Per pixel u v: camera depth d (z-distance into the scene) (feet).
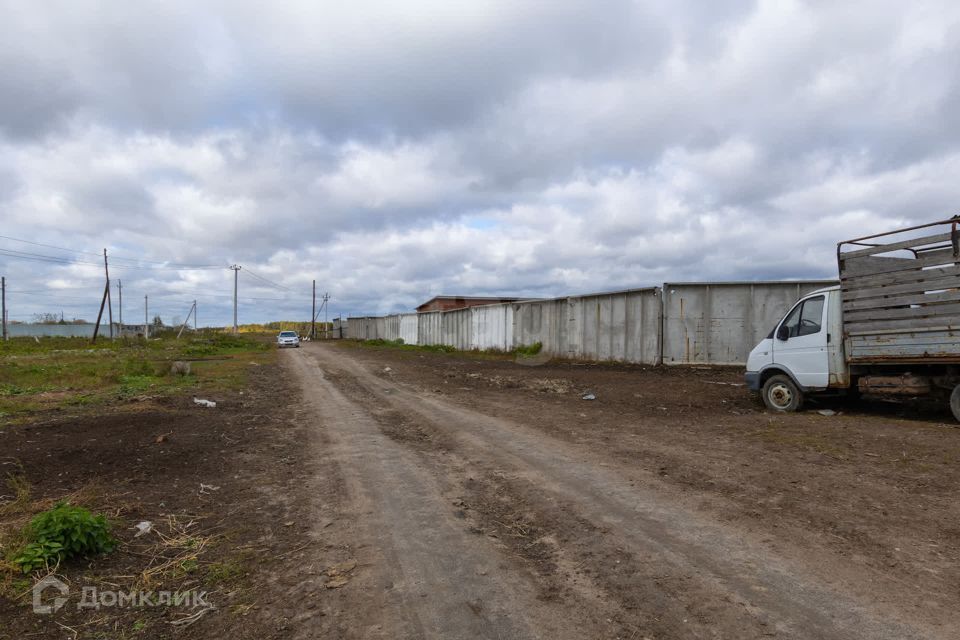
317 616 10.41
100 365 69.67
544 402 38.96
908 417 29.04
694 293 62.34
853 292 29.19
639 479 19.08
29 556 11.87
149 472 20.42
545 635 9.65
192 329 273.75
